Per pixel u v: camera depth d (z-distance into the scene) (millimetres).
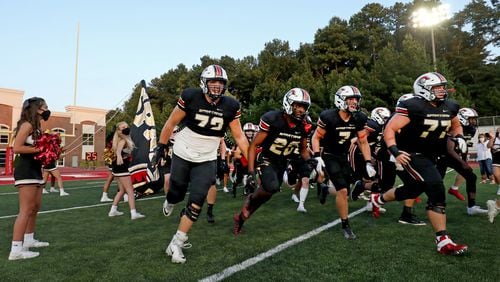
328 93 35375
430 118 3865
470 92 40625
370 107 32000
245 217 4547
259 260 3424
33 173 3789
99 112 37844
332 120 4652
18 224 3646
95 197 9016
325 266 3230
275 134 4512
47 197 9031
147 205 7434
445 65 33906
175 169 3811
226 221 5449
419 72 31016
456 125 4504
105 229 5008
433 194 3746
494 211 4754
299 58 56188
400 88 30688
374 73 33906
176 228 5031
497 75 40938
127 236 4559
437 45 53344
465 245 3748
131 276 3049
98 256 3662
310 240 4199
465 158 5809
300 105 4312
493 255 3525
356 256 3531
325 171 4766
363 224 5117
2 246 4188
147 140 9023
